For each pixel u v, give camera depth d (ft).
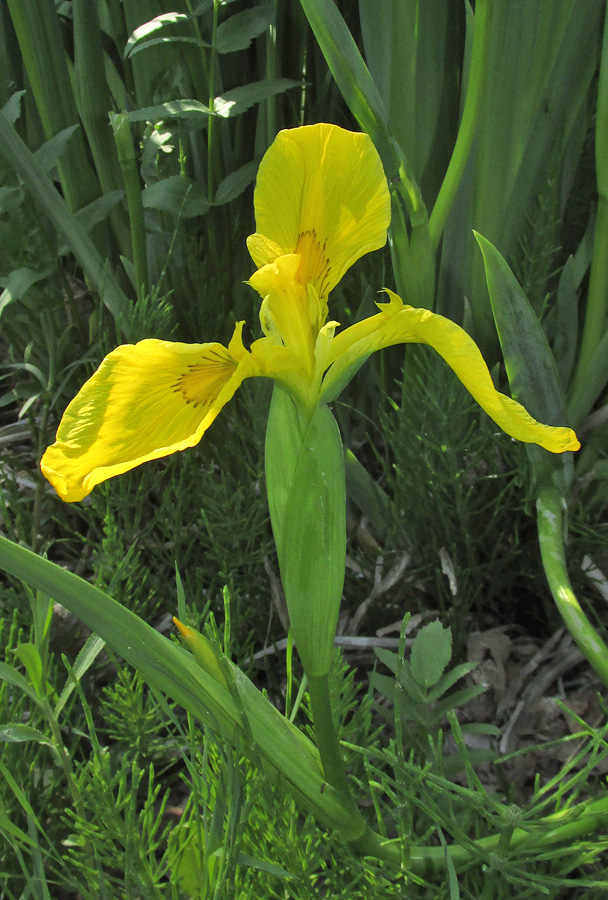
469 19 1.58
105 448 1.04
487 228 1.55
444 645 1.31
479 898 1.24
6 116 1.55
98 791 1.20
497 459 1.61
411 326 1.11
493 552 1.56
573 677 1.52
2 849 1.30
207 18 1.66
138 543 1.63
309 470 1.11
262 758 1.20
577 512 1.59
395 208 1.43
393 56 1.50
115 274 1.92
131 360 1.05
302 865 1.21
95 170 2.01
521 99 1.47
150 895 1.18
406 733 1.40
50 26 1.66
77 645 1.51
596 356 1.54
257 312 1.68
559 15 1.44
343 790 1.20
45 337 1.77
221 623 1.57
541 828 1.20
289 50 1.73
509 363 1.47
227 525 1.51
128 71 1.86
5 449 1.94
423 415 1.51
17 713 1.32
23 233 1.60
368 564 1.60
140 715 1.35
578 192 1.76
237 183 1.60
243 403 1.58
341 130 1.11
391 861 1.24
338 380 1.12
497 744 1.46
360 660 1.55
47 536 1.72
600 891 1.27
